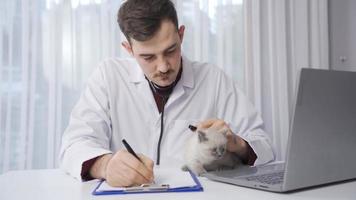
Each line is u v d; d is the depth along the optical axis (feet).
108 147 4.33
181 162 4.17
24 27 6.81
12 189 2.56
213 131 3.65
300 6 8.09
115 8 7.20
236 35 7.85
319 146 2.18
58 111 6.89
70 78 7.05
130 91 4.71
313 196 2.15
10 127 6.75
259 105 7.73
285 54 7.89
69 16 7.04
